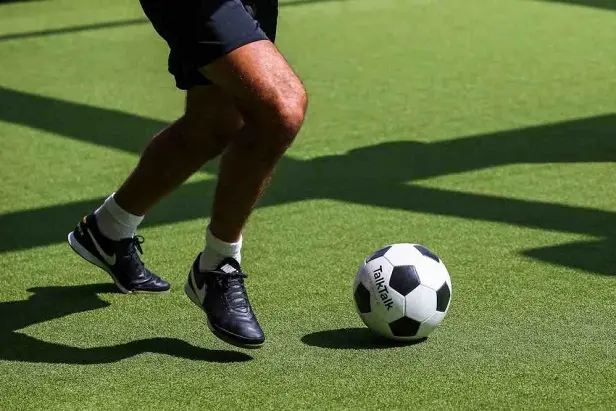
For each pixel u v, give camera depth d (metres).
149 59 12.73
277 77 4.30
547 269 5.86
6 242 6.67
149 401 4.31
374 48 13.03
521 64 11.88
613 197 7.20
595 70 11.47
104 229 5.55
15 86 11.50
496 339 4.89
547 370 4.51
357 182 7.78
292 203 7.30
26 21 15.67
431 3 16.41
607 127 9.13
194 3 4.27
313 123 9.58
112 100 10.76
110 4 16.89
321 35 14.00
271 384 4.44
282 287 5.69
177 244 6.55
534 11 15.44
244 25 4.32
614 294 5.45
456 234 6.54
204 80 4.80
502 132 9.09
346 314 5.28
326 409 4.18
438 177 7.83
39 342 5.01
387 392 4.32
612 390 4.29
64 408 4.27
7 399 4.37
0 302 5.59
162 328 5.17
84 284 5.84
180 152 5.23
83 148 9.03
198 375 4.56
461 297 5.47
